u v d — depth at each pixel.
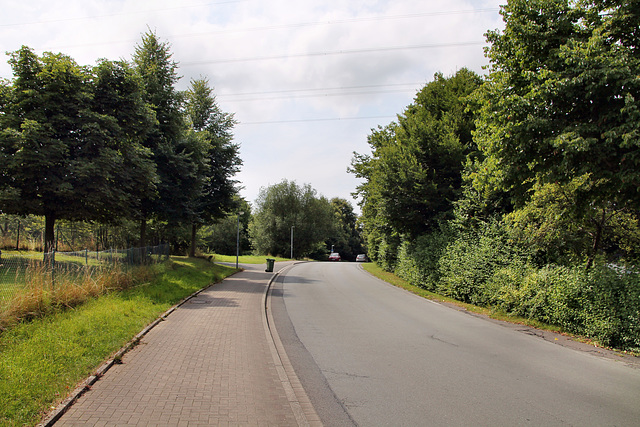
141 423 4.16
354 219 99.62
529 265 12.88
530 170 9.52
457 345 8.63
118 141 16.47
